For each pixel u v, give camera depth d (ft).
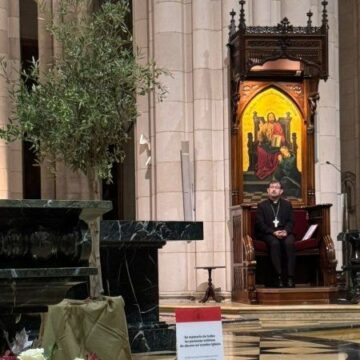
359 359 21.33
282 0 48.85
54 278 17.66
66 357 13.65
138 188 47.52
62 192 59.26
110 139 26.86
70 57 26.63
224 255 45.44
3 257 17.53
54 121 26.02
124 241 25.40
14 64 58.85
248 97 44.88
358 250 41.09
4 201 17.07
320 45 43.55
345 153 67.87
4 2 52.95
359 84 67.05
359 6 67.15
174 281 45.21
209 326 11.53
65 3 31.91
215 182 46.01
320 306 37.65
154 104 46.47
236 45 43.88
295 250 41.39
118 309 14.55
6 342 19.90
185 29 46.93
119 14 28.19
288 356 22.22
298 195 45.42
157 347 25.62
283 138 45.32
